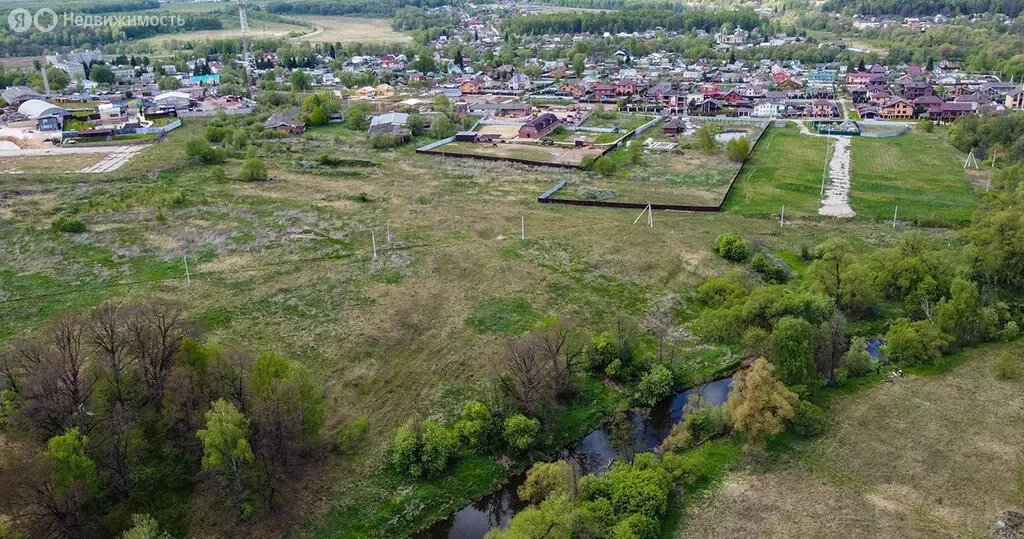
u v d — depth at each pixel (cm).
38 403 5019
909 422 5656
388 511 4859
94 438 4888
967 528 4616
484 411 5581
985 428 5556
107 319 5784
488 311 7394
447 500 5000
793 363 5881
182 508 4706
